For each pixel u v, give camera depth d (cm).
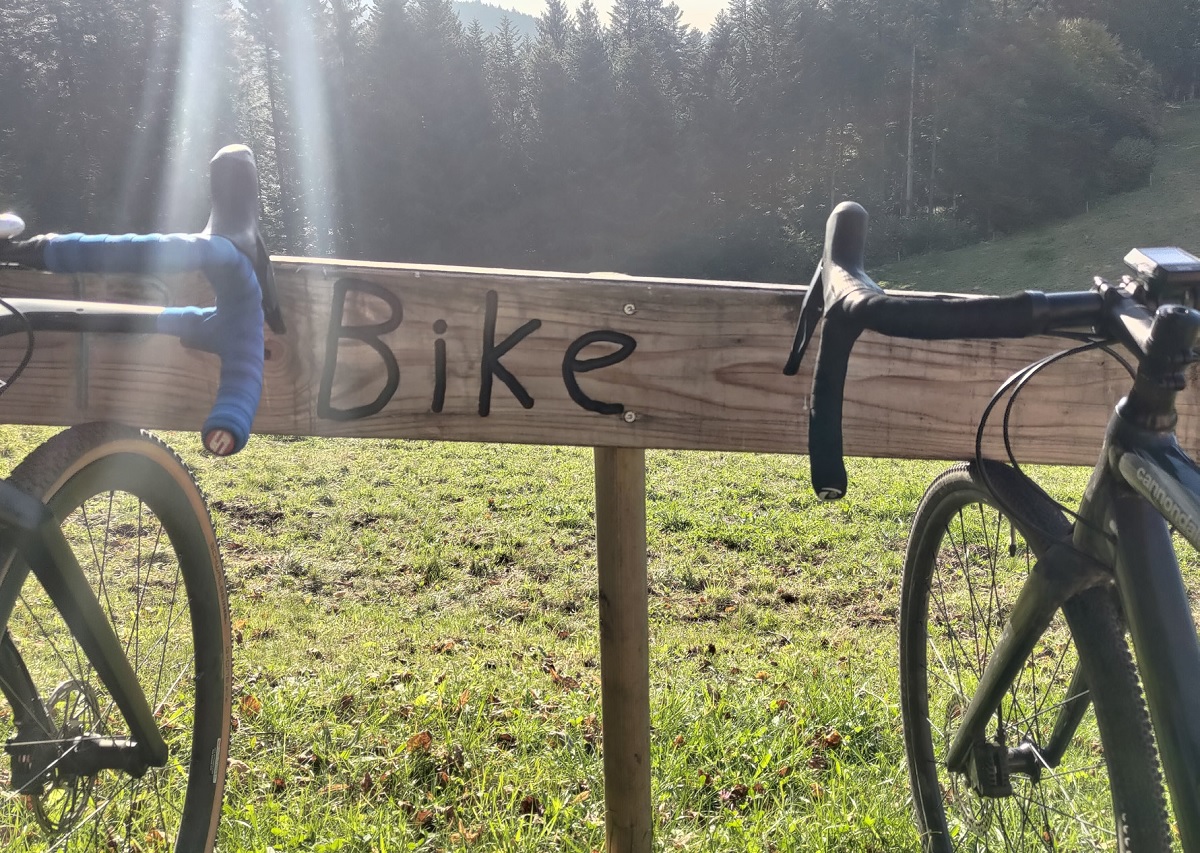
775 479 1030
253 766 277
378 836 241
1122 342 132
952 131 6806
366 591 595
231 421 131
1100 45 7831
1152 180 6856
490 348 213
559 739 308
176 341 211
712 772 290
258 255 156
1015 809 216
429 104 6228
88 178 5775
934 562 224
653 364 214
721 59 7169
